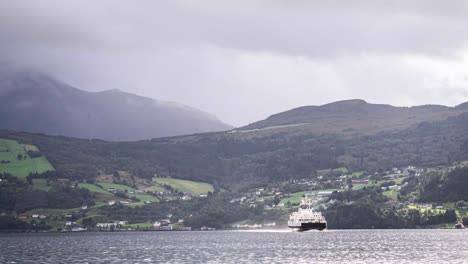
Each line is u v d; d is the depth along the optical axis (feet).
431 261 648.38
